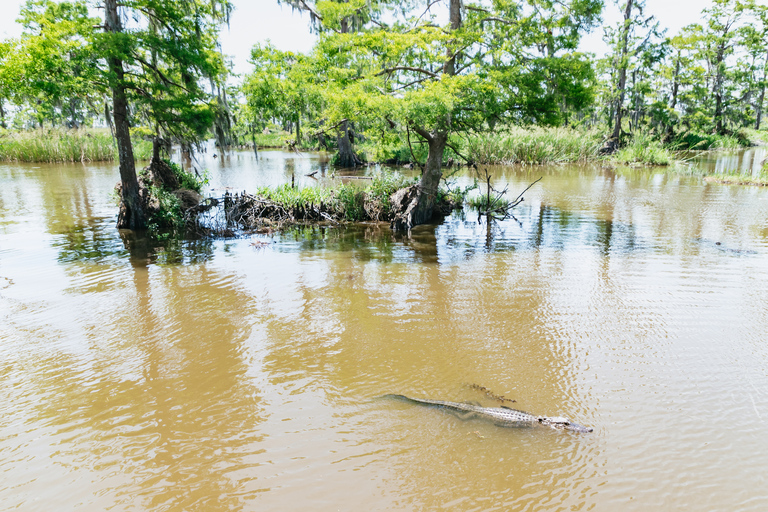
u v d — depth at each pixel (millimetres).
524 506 4359
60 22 12508
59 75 12695
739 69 50281
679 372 6621
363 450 5105
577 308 8836
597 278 10414
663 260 11602
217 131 16016
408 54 15430
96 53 12555
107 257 12125
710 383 6336
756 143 55031
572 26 15062
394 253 12656
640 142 38031
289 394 6156
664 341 7523
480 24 16234
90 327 8078
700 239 13555
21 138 36625
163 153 19844
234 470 4816
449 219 17078
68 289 9789
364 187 18344
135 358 7078
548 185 24469
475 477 4719
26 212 17391
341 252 12789
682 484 4609
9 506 4359
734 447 5113
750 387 6230
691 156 40500
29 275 10617
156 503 4398
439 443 5211
